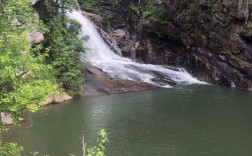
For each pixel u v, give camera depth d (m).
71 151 17.11
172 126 20.81
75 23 32.69
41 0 28.09
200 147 17.80
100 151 8.95
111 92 29.47
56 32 29.33
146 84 31.69
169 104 25.77
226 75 32.91
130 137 19.05
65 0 32.00
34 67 12.17
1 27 13.02
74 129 20.27
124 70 33.75
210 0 33.41
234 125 20.94
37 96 11.56
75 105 25.70
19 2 13.76
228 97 28.05
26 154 16.66
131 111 23.97
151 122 21.59
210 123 21.33
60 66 28.16
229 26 32.16
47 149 17.33
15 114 11.55
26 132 19.73
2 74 10.74
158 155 16.84
